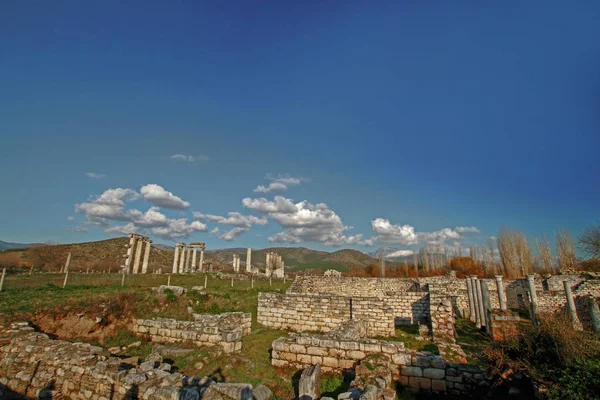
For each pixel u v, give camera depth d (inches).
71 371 382.0
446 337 624.7
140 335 602.5
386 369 340.5
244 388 309.3
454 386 342.6
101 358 394.3
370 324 688.4
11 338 472.4
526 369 315.0
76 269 1798.7
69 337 569.0
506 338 355.9
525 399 301.9
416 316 840.3
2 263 1755.7
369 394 269.1
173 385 320.8
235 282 1368.1
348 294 1300.4
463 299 1218.0
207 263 2605.8
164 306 754.2
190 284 1200.8
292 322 732.7
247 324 642.2
